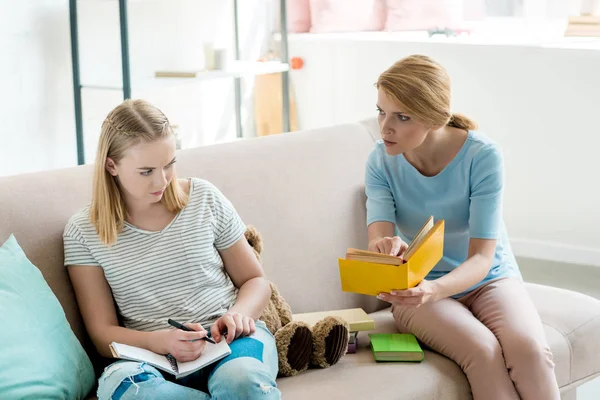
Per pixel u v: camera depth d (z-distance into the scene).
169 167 1.70
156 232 1.73
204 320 1.72
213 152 2.04
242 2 4.19
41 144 3.19
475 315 1.98
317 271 2.12
